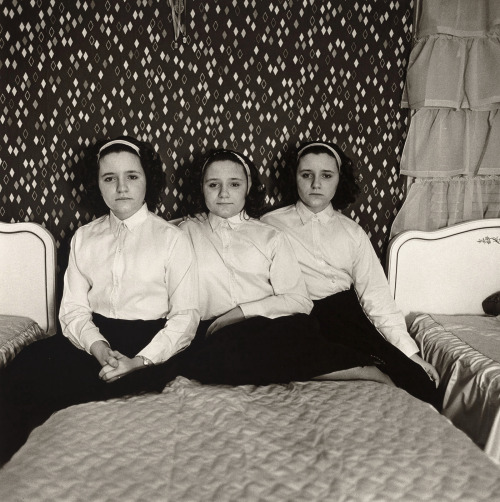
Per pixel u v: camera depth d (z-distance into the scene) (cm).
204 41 269
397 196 290
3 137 268
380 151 285
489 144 280
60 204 273
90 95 267
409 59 277
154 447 137
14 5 261
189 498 117
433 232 282
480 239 285
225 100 273
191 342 222
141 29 266
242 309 223
